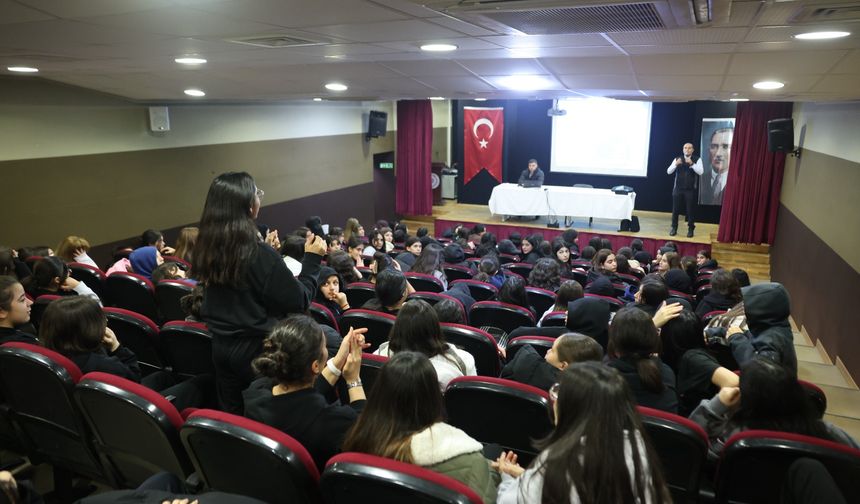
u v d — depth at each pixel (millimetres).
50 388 2129
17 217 6125
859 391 4703
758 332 2875
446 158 16109
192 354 2828
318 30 2910
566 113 13359
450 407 2244
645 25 2410
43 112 6254
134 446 1985
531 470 1396
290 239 3518
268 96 7484
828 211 6348
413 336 2432
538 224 11898
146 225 7711
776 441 1774
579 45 3244
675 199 10766
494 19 2348
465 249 8406
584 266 7039
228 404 2193
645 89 5496
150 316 4117
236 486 1755
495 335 3660
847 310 5270
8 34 2994
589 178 13812
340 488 1469
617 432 1253
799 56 3338
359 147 12297
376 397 1619
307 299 2189
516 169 14555
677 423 1947
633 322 2309
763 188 10172
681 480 2039
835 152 6309
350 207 12219
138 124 7449
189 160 8281
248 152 9352
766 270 10344
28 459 2701
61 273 3668
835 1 1964
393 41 3256
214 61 4172
